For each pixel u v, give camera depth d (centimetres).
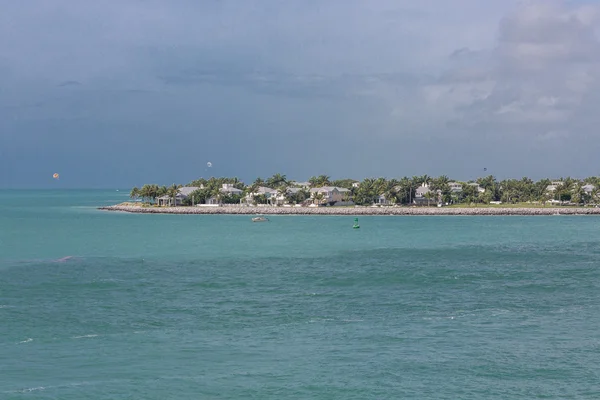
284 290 8412
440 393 4572
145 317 6812
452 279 9300
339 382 4788
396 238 17125
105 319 6719
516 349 5569
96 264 11231
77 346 5697
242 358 5341
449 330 6219
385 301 7638
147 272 10162
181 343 5794
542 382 4791
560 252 13212
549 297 7881
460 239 16688
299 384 4741
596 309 7169
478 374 4953
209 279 9388
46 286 8719
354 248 14225
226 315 6912
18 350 5566
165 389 4647
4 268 10644
